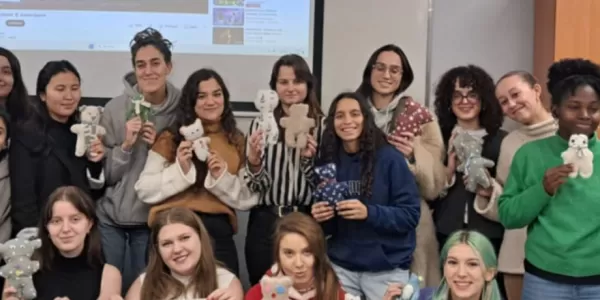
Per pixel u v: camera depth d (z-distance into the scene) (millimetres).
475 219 2561
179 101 2643
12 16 3205
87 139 2545
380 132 2520
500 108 2646
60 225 2201
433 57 3285
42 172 2527
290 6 3223
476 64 3291
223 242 2592
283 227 2160
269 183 2547
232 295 2137
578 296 2066
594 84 2051
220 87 2604
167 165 2582
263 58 3232
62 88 2572
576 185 2059
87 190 2600
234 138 2650
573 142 2000
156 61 2627
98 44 3217
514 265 2496
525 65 3287
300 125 2492
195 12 3227
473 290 1995
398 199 2451
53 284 2236
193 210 2545
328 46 3219
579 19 2893
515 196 2170
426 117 2656
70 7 3211
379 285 2461
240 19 3229
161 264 2203
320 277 2154
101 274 2287
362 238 2455
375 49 3219
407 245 2488
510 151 2535
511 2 3287
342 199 2420
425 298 2104
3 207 2523
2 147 2482
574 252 2049
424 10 3225
